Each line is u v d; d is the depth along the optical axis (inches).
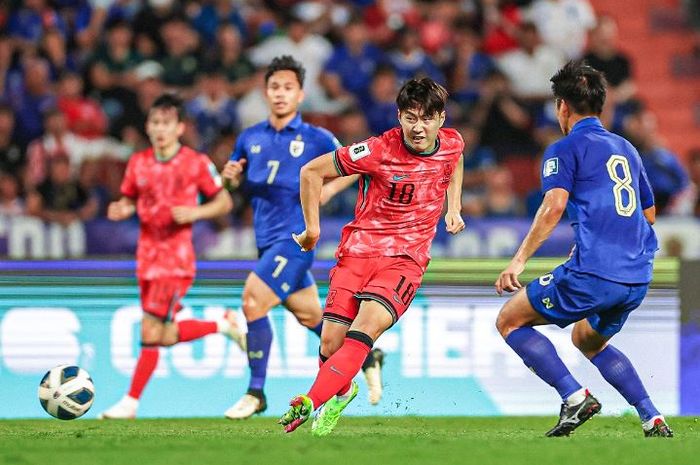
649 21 2269.9
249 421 1069.1
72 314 1134.4
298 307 1101.7
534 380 1162.0
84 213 1716.3
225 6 1963.6
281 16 2052.2
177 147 1162.6
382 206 797.9
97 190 1738.4
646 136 1904.5
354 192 1707.7
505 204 1763.0
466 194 1807.3
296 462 606.9
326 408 811.4
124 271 1144.2
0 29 1894.7
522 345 805.2
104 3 1942.7
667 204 1875.0
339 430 933.2
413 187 791.7
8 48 1863.9
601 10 2265.0
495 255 1627.7
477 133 1940.2
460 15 2054.6
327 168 787.4
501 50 2052.2
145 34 1929.1
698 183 1897.1
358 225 810.2
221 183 1173.1
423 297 1152.2
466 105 1947.6
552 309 793.6
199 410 1140.5
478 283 1160.8
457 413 1150.3
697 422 1045.8
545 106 1974.7
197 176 1161.4
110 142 1851.6
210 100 1855.3
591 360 855.7
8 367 1121.4
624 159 799.7
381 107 1903.3
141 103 1868.8
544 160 800.3
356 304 804.6
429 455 639.1
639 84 2214.6
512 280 780.0
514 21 2080.5
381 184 792.3
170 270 1142.3
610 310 807.1
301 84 1093.8
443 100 765.9
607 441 738.2
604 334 830.5
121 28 1907.0
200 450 670.5
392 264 797.2
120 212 1165.1
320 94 1939.0
